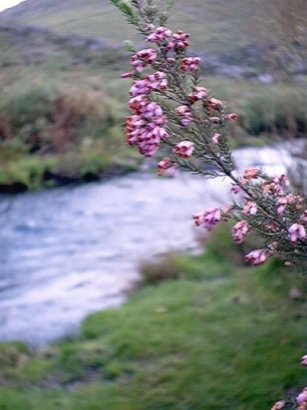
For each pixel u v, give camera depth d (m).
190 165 3.55
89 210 9.73
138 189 10.26
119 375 5.39
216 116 3.52
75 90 12.91
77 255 8.10
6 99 12.73
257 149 6.34
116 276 7.27
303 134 5.97
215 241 7.16
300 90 5.86
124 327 5.96
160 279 6.95
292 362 5.17
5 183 10.99
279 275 6.04
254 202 3.55
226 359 5.34
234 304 6.04
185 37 3.39
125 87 13.17
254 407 4.93
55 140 12.14
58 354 5.73
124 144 11.68
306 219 3.54
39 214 9.81
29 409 5.09
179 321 5.94
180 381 5.21
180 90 3.40
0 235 9.10
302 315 5.62
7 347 5.86
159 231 8.51
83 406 5.08
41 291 7.16
